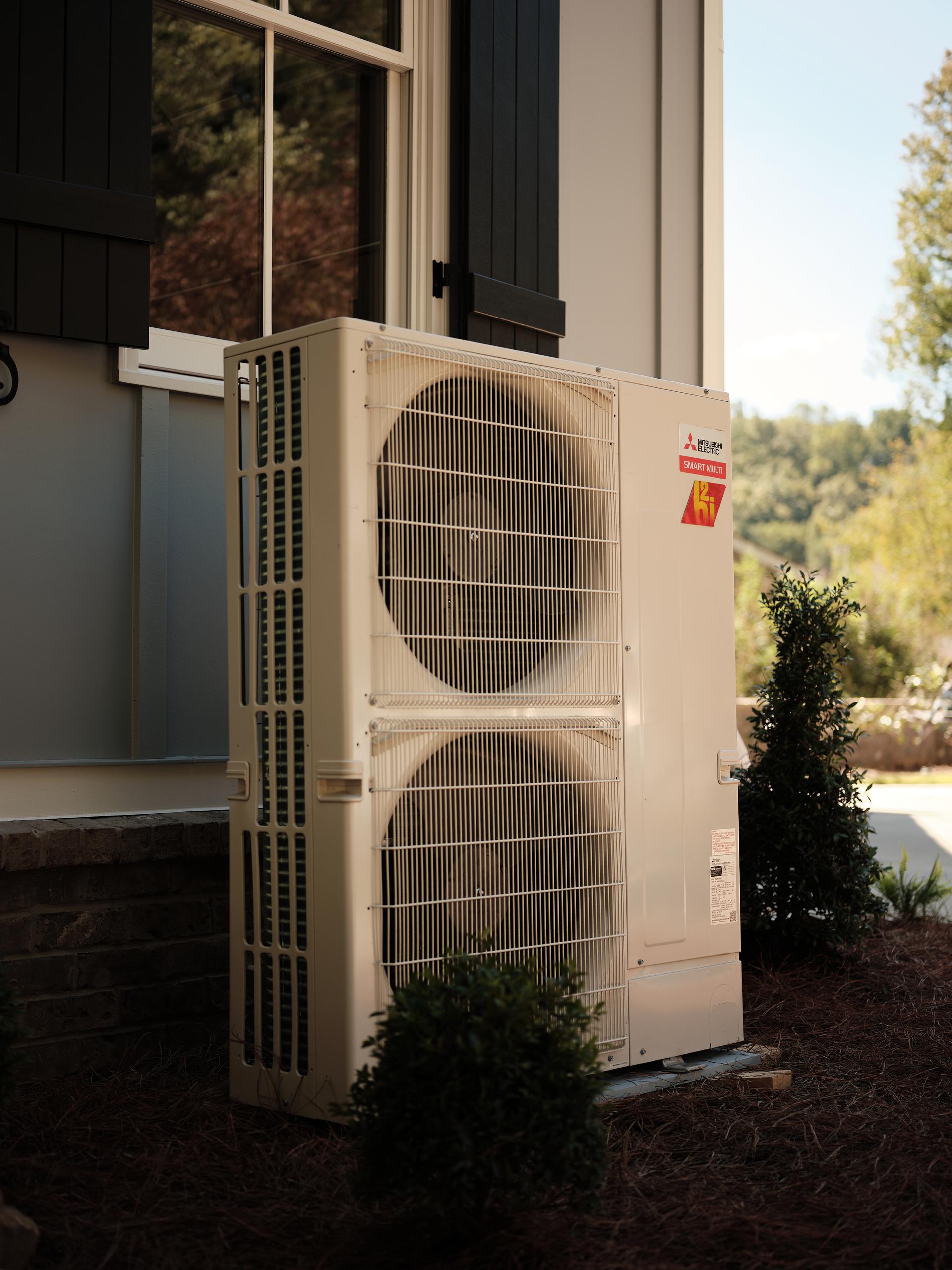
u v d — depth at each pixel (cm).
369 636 316
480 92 496
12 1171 291
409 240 493
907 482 2884
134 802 405
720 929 389
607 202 559
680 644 385
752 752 548
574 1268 251
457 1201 245
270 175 466
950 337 2761
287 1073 322
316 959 316
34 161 381
